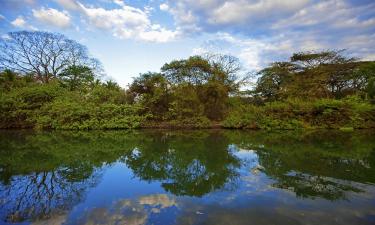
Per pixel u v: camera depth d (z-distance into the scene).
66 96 23.28
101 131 20.27
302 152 10.47
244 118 22.89
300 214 4.28
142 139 15.11
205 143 13.30
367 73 33.19
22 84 26.11
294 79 32.03
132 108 22.52
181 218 4.12
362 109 23.45
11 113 21.11
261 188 5.74
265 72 36.00
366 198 5.05
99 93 24.08
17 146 12.01
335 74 33.38
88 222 4.00
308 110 23.33
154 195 5.30
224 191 5.54
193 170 7.60
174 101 22.92
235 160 8.98
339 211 4.39
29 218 4.17
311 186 5.88
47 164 8.41
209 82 24.45
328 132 19.91
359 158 9.13
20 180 6.50
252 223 3.94
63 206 4.70
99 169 7.77
